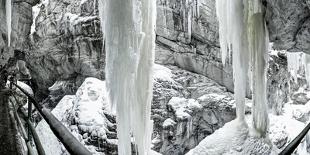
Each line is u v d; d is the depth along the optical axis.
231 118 19.53
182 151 18.95
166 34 21.17
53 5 22.00
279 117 19.09
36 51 22.19
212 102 19.61
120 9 6.45
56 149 11.16
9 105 2.69
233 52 8.45
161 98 19.16
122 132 6.72
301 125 18.69
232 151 8.38
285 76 21.28
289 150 1.05
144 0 7.27
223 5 8.67
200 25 21.05
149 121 7.37
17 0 9.67
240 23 8.28
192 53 21.31
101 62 20.56
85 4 21.09
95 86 18.25
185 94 20.17
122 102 6.62
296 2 7.20
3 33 7.42
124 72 6.55
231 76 21.19
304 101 22.22
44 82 23.27
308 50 8.40
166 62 21.50
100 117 16.66
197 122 19.42
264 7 8.18
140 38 6.61
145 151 7.30
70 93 21.98
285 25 7.86
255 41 8.36
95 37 20.42
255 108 8.66
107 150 15.88
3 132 2.05
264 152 8.40
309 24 7.63
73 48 21.03
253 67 8.48
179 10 21.30
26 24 10.40
